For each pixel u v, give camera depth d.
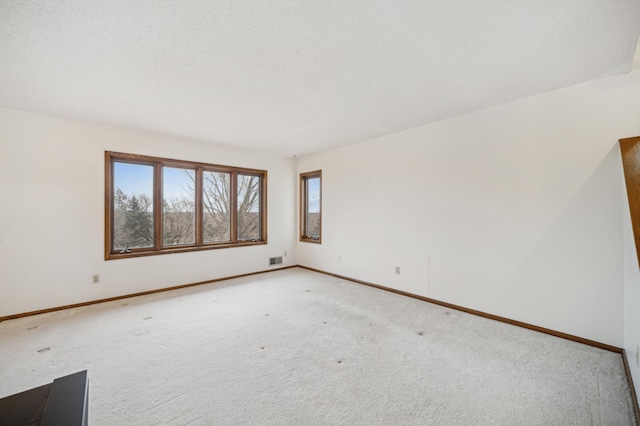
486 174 3.06
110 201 3.62
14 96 2.69
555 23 1.67
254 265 5.11
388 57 2.05
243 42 1.86
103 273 3.55
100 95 2.68
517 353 2.27
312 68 2.20
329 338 2.54
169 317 3.02
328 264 5.08
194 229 4.46
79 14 1.57
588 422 1.53
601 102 2.38
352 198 4.61
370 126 3.69
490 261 3.03
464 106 3.00
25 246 3.07
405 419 1.55
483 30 1.74
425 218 3.62
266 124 3.59
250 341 2.47
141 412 1.59
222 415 1.58
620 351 2.27
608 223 2.35
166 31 1.74
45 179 3.18
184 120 3.41
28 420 0.82
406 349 2.33
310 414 1.59
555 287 2.61
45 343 2.42
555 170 2.61
